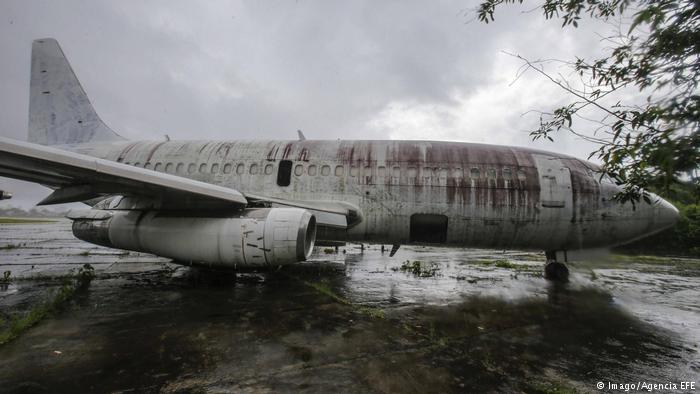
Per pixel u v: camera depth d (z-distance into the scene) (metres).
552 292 8.06
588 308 6.59
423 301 6.69
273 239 6.32
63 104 11.95
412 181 8.30
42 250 14.49
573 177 8.24
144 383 3.12
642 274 12.37
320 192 8.48
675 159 1.95
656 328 5.43
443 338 4.61
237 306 5.83
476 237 8.35
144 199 7.22
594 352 4.34
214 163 9.16
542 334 4.96
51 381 3.12
